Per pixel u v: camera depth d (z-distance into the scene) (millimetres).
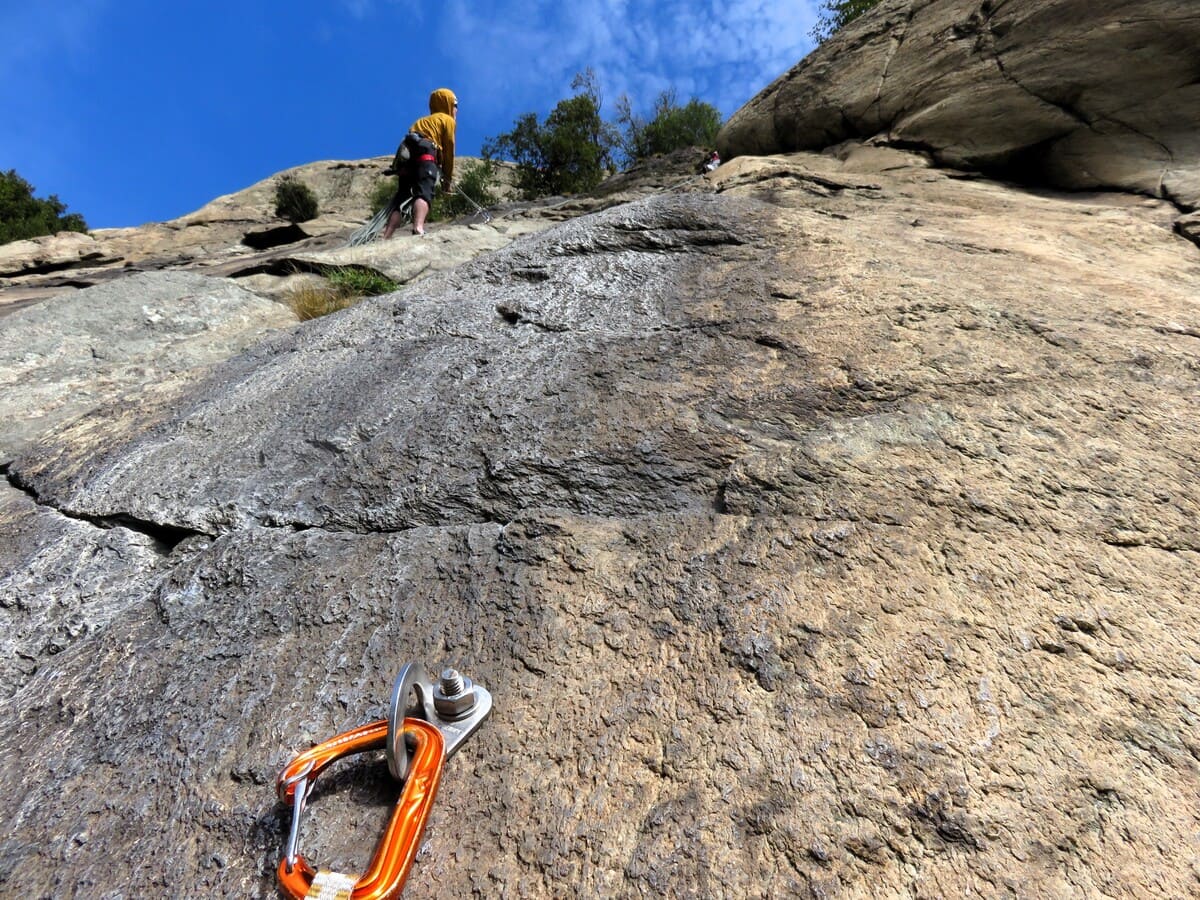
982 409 2139
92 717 1645
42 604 2047
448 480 2174
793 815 1216
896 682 1403
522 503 2055
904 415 2135
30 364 4207
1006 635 1479
